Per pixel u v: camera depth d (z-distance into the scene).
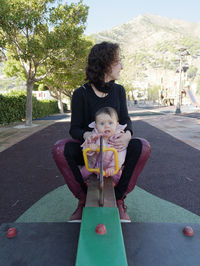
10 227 1.28
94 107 2.09
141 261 1.06
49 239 1.18
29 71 12.27
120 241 0.98
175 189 3.24
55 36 10.58
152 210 2.57
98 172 1.73
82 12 11.00
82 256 0.92
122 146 1.85
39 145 6.92
